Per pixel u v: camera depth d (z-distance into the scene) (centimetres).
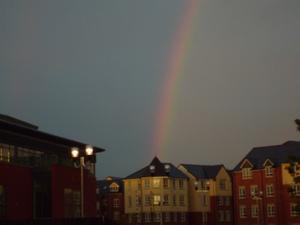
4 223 4362
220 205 11800
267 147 11712
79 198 6869
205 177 11919
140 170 12025
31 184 6188
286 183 10738
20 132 6125
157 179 11350
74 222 4953
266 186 11131
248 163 11525
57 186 6278
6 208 5675
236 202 11675
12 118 7344
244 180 11562
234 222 11781
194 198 11788
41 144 6606
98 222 5234
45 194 6312
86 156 4328
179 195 11600
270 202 11012
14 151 6047
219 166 12119
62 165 6444
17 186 5922
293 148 11238
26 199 6041
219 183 11900
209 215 11769
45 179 6328
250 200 11400
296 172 4800
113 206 12288
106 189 12619
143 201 11500
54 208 6191
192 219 11719
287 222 10625
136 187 11688
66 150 7150
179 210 11525
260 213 11131
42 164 6538
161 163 11619
